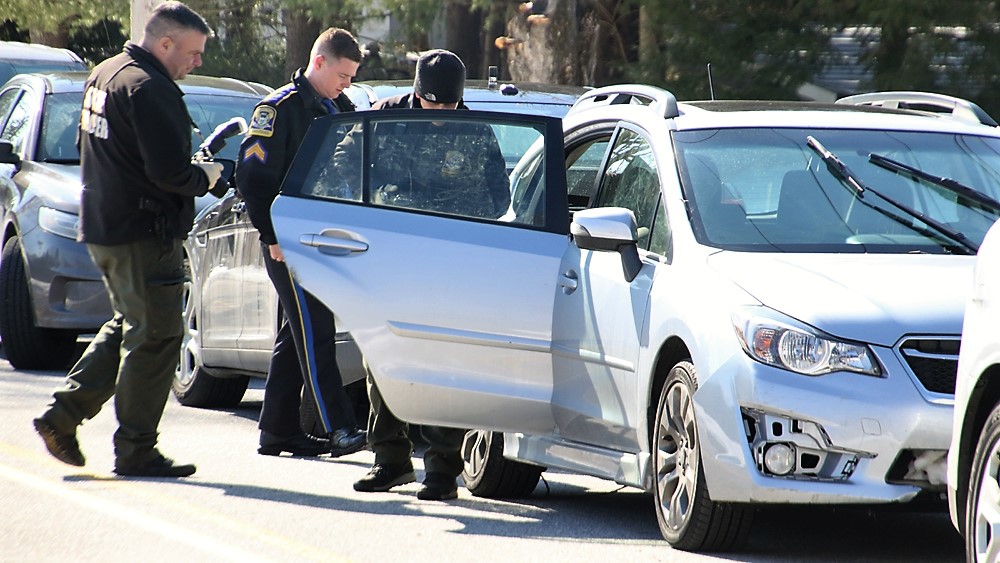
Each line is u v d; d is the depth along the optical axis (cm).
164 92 2783
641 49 6869
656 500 2433
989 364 1820
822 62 6481
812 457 2197
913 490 2169
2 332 4616
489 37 9512
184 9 2833
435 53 3319
